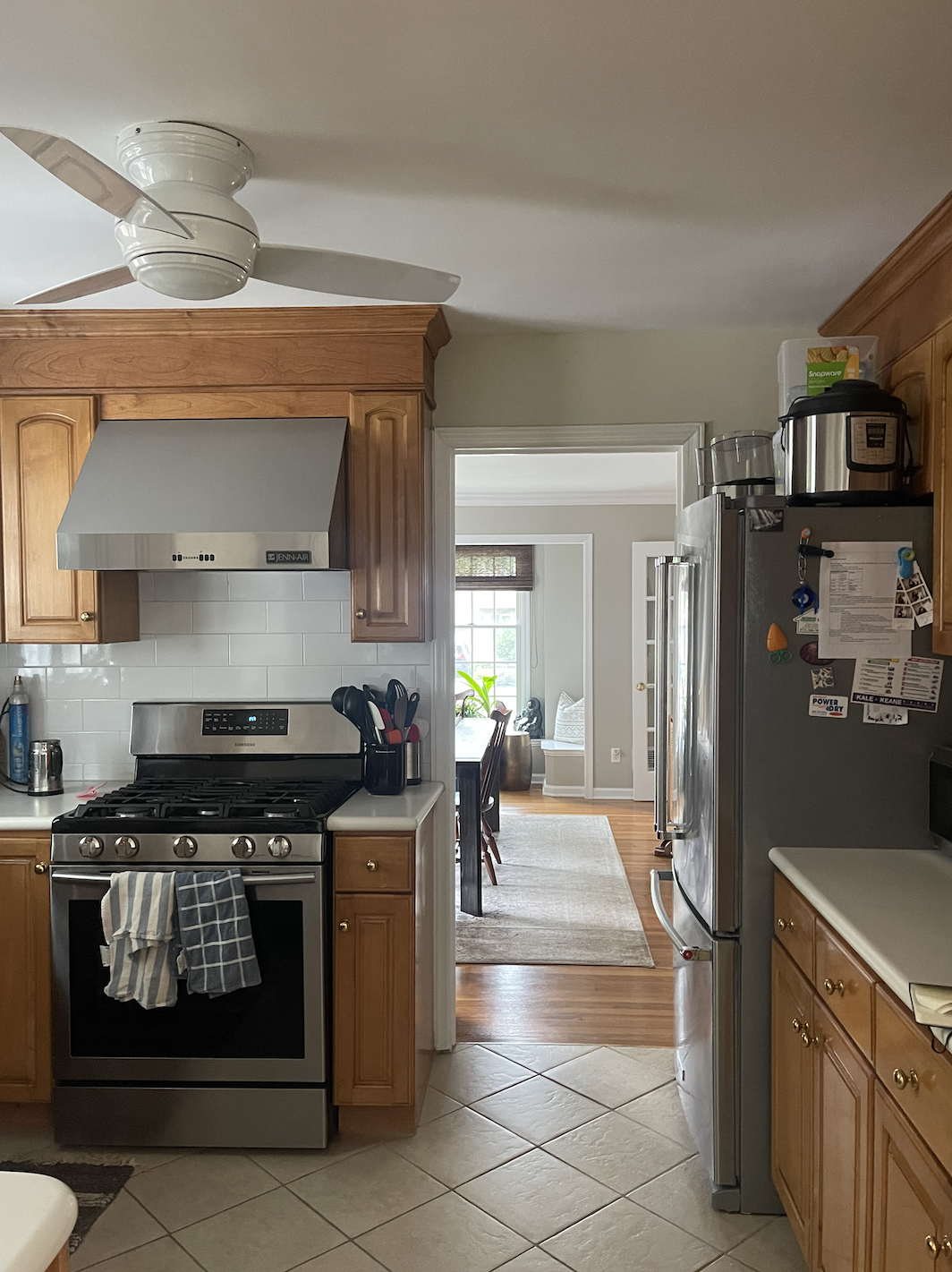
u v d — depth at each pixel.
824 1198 2.06
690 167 2.08
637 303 3.08
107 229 2.38
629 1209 2.58
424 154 2.00
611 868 6.00
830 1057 2.03
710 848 2.58
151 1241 2.45
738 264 2.70
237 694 3.57
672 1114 3.08
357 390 3.20
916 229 2.40
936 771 2.43
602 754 8.30
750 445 2.87
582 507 8.23
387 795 3.24
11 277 2.77
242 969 2.75
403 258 2.63
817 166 2.08
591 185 2.17
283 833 2.81
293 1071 2.84
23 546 3.23
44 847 2.93
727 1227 2.51
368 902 2.87
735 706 2.55
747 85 1.75
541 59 1.65
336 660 3.55
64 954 2.84
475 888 5.07
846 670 2.51
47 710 3.58
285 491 3.04
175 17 1.52
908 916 1.96
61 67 1.66
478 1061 3.44
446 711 3.53
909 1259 1.60
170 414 3.23
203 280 2.00
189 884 2.75
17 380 3.23
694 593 2.78
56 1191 0.91
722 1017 2.57
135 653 3.58
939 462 2.37
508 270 2.75
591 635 8.27
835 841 2.52
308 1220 2.54
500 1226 2.51
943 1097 1.47
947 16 1.54
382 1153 2.86
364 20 1.53
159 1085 2.87
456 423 3.47
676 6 1.51
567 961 4.41
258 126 1.88
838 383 2.57
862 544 2.49
